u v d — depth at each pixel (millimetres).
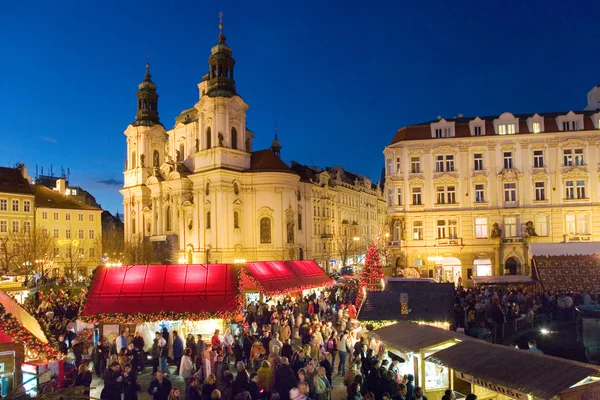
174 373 25547
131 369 18547
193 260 82438
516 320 33375
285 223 82188
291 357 21797
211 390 16734
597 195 56844
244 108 84562
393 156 60750
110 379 17484
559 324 35250
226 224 79250
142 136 98938
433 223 59094
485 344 16656
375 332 21688
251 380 17469
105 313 28375
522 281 45844
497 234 57312
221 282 30672
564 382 12727
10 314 19062
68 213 99688
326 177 106375
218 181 79125
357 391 16250
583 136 57219
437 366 18656
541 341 31891
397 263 59812
